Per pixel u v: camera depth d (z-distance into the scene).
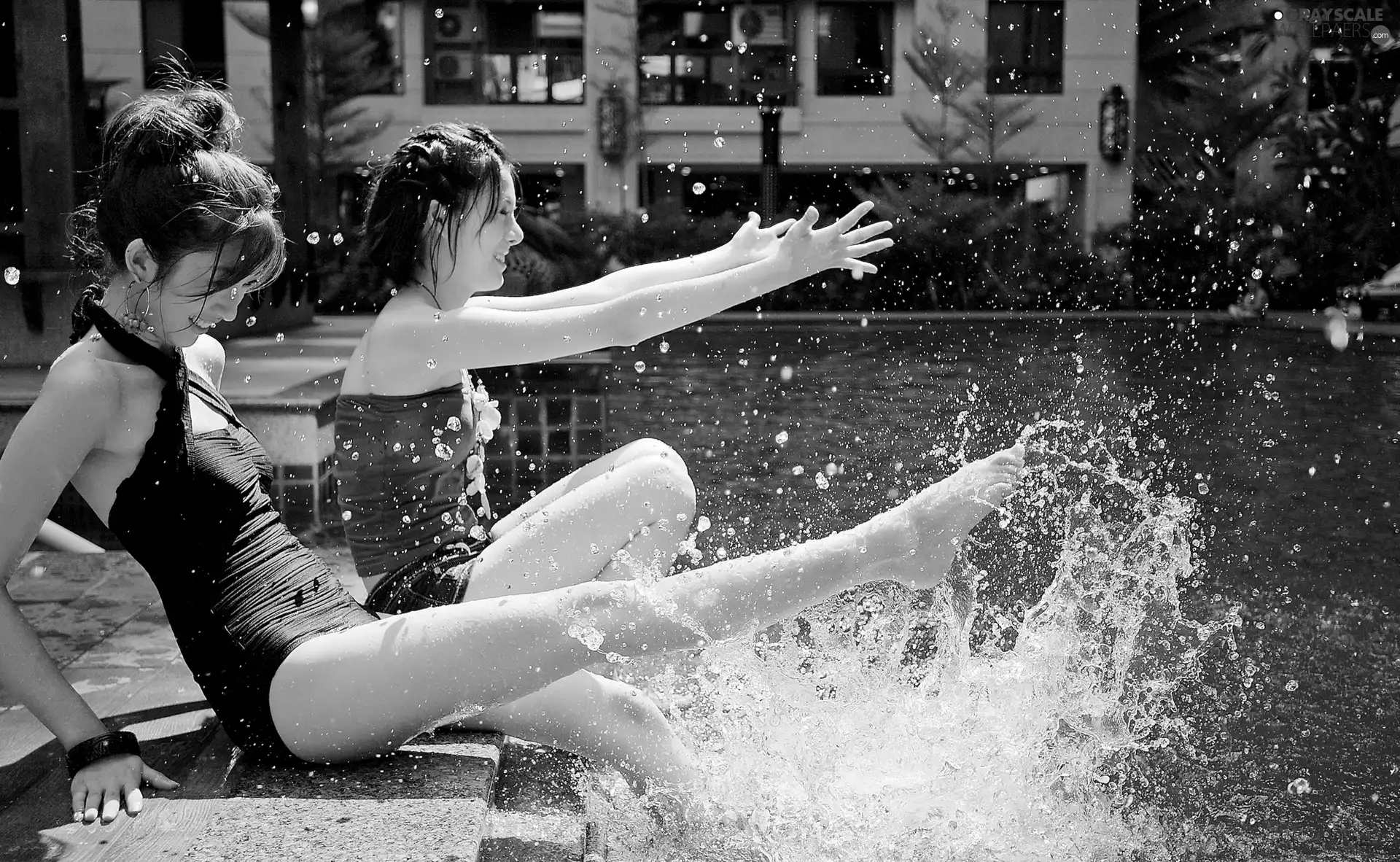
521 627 1.36
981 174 19.91
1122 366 8.66
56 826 1.29
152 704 1.76
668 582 1.43
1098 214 19.73
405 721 1.39
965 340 11.50
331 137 18.08
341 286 15.94
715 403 6.42
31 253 6.43
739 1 20.00
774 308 17.86
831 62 20.22
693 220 18.52
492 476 4.38
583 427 5.50
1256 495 3.92
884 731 1.70
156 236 1.35
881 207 18.31
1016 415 5.91
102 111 16.89
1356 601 2.66
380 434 1.69
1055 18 19.66
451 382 1.74
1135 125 19.97
